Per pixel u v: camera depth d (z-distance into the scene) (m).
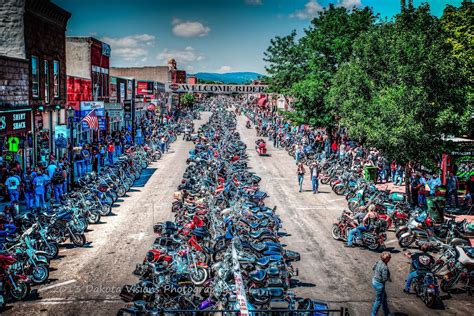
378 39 22.59
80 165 26.78
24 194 20.59
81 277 12.52
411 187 21.86
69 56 37.88
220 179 22.12
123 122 47.66
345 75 27.89
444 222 17.39
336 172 26.77
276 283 10.94
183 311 9.22
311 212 20.55
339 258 14.62
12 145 20.95
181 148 42.78
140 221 18.23
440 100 19.83
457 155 23.84
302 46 41.16
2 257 11.05
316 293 11.94
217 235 14.62
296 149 35.50
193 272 12.06
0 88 21.34
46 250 13.84
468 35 26.78
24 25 24.03
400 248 15.87
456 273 12.42
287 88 42.78
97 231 16.83
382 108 19.94
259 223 15.84
